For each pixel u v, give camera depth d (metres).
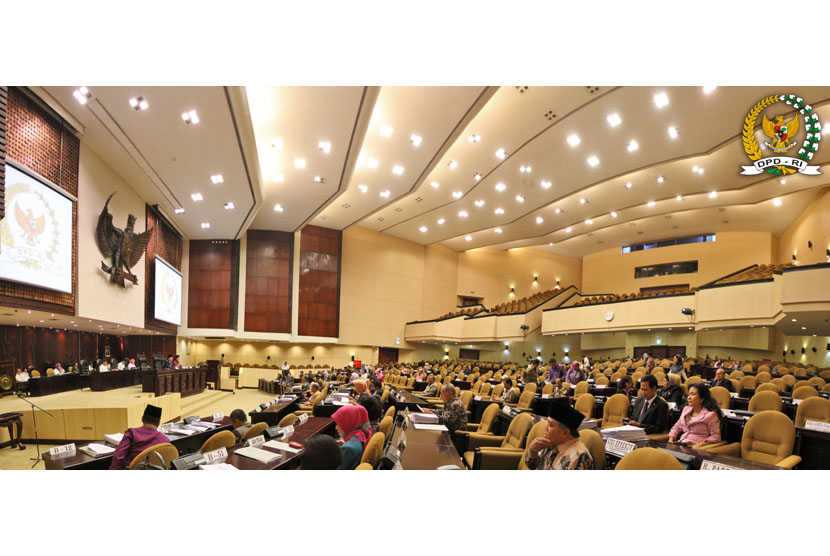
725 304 15.30
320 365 22.30
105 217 10.78
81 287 9.79
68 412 7.50
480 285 28.91
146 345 18.31
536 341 23.75
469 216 21.03
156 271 14.67
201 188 12.95
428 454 3.43
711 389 6.57
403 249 26.12
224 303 20.02
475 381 12.90
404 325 25.83
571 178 15.59
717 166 14.63
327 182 14.70
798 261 18.88
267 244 21.14
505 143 13.52
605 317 19.78
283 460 3.29
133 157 10.67
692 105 11.03
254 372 20.78
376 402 4.53
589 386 9.15
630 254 26.16
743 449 3.72
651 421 4.81
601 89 10.55
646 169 15.12
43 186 8.27
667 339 19.25
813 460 3.79
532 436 3.63
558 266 29.70
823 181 14.67
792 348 16.92
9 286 7.69
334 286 22.97
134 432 3.71
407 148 13.16
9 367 10.93
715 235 22.80
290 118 10.62
